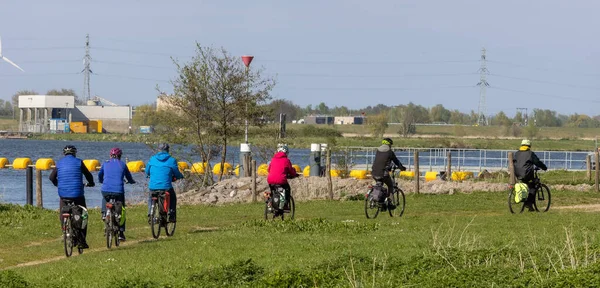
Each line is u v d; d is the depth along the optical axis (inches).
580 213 2952.8
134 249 2098.9
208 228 2714.1
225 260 1795.0
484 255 1638.8
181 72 4552.2
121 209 2183.8
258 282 1449.3
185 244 2130.9
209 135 4603.8
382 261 1610.5
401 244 1995.6
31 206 3152.1
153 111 4785.9
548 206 3129.9
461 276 1373.0
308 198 3885.3
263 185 3941.9
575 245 1815.9
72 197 2050.9
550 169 6520.7
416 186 3961.6
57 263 1887.3
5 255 2139.5
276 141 4987.7
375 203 2797.7
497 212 3107.8
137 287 1465.3
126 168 2215.8
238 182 4023.1
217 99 4569.4
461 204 3420.3
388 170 2822.3
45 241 2409.0
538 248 1779.0
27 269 1825.8
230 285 1485.0
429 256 1624.0
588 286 1253.1
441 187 4082.2
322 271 1513.3
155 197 2358.5
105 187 2183.8
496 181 4938.5
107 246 2169.0
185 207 3496.6
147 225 2743.6
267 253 1902.1
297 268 1606.8
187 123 4616.1
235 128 4653.1
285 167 2657.5
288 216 3019.2
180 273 1638.8
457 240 2017.7
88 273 1692.9
